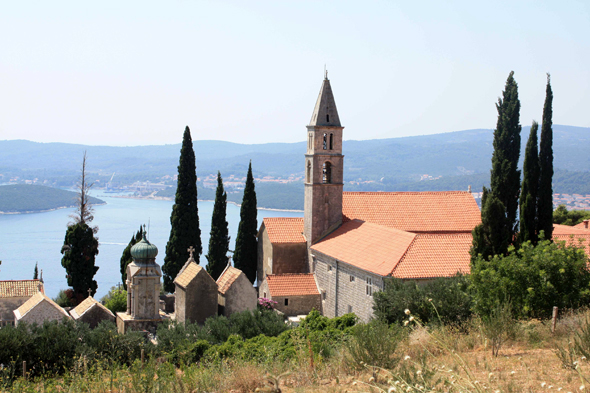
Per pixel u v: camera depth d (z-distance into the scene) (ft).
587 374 63.57
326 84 202.59
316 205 201.05
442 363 68.64
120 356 115.65
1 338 108.06
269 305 180.34
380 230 179.52
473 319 92.99
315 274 195.52
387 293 115.85
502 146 157.79
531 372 65.36
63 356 111.96
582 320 84.94
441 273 146.92
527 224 150.10
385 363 69.41
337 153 201.98
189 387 73.20
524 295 98.27
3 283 203.31
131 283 157.58
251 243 229.45
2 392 83.87
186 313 155.74
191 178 232.32
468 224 201.16
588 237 179.11
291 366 78.74
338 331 111.45
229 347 111.55
